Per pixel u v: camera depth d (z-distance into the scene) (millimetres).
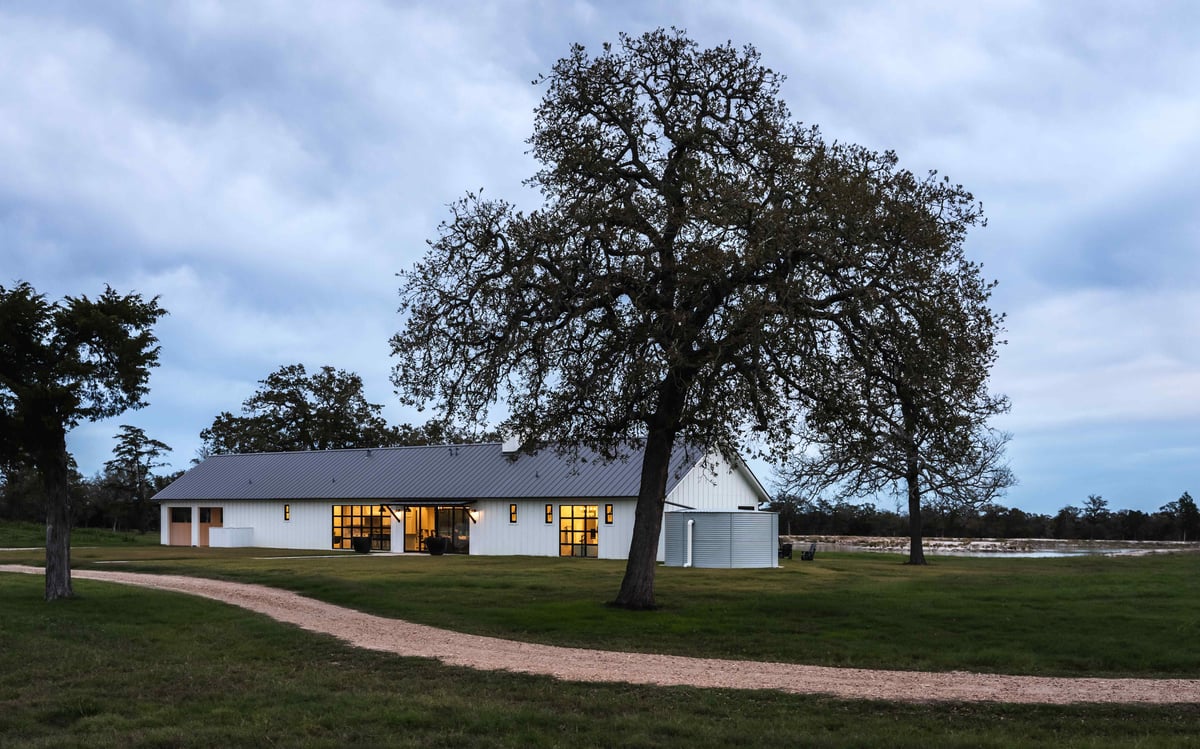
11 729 11164
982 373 21516
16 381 22672
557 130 23359
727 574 32938
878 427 22266
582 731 10852
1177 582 28219
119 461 85000
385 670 15273
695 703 12477
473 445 53062
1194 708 12234
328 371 78812
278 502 55344
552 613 21422
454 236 22281
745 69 23047
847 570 35562
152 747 10172
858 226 19922
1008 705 12375
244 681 13883
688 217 20422
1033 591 25875
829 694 13125
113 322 23281
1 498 75688
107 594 24469
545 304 21594
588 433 23031
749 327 19109
